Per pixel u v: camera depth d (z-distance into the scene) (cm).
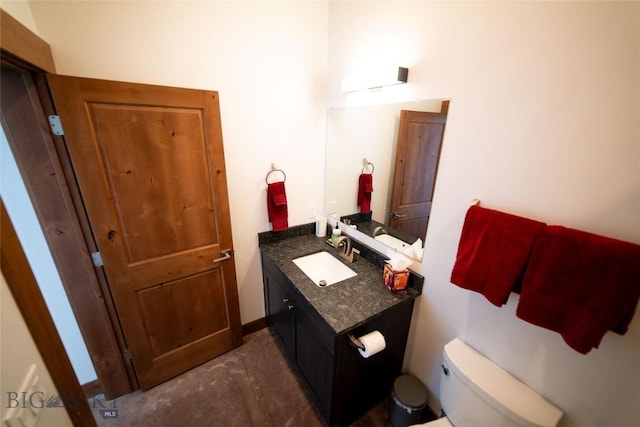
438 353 141
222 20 147
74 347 157
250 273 207
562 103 82
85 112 117
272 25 162
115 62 128
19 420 63
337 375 129
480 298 115
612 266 73
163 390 171
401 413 140
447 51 112
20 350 66
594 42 74
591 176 80
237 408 161
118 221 138
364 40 154
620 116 72
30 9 108
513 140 96
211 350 192
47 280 141
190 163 149
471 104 107
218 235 171
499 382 106
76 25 117
